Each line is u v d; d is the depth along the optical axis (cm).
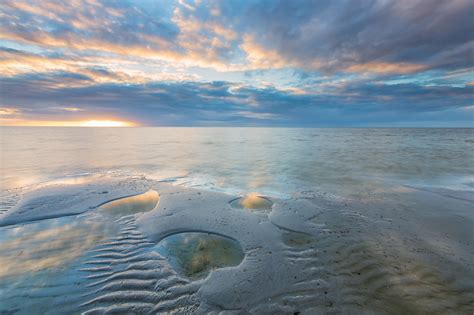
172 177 1057
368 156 1736
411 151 2067
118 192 789
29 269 370
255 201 727
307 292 328
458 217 603
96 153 1916
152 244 457
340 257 419
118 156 1748
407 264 396
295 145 2802
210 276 362
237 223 557
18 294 315
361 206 685
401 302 307
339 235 505
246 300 312
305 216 608
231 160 1573
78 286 333
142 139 4062
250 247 452
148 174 1116
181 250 438
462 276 362
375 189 866
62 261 394
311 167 1309
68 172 1141
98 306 298
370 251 439
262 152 2034
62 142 3112
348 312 292
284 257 418
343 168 1277
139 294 320
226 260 409
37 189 809
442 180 1000
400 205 696
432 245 462
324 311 294
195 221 562
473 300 311
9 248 434
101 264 388
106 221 562
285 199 748
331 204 703
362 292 327
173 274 365
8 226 527
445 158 1627
